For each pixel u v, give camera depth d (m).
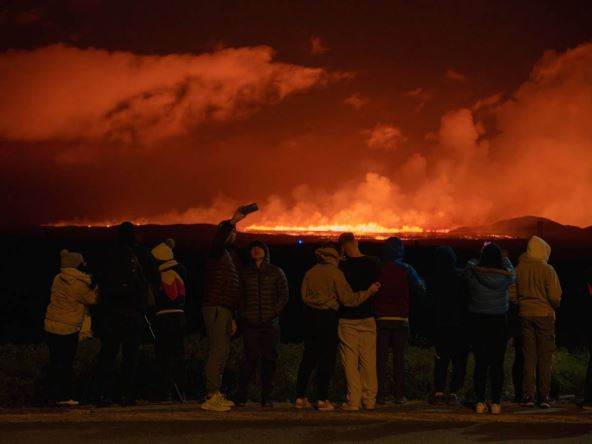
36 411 9.59
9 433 8.49
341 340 10.08
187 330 20.59
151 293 10.42
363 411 9.77
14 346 13.76
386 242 10.86
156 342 11.05
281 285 10.22
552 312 10.22
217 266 9.84
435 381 10.87
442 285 10.74
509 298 10.46
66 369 10.34
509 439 8.34
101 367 10.05
